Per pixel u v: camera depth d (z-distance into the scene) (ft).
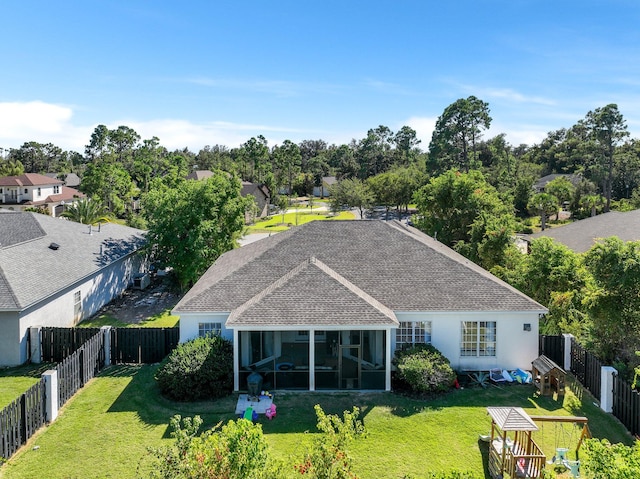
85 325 85.46
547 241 77.97
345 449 29.78
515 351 63.77
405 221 233.76
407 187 262.67
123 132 314.35
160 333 68.18
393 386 59.47
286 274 68.13
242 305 62.08
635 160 270.87
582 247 104.58
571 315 71.31
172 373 55.52
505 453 40.93
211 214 106.22
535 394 58.18
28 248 84.48
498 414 42.45
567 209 273.75
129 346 68.08
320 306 58.54
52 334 68.08
